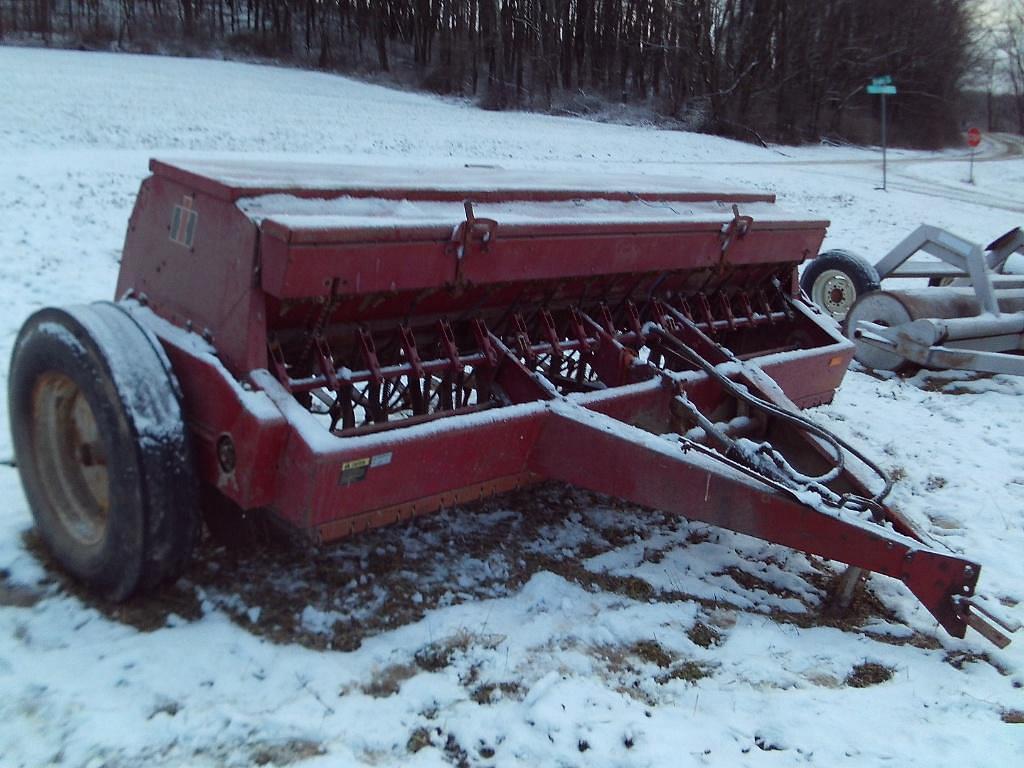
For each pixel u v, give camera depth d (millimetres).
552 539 4207
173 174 3523
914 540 3459
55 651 3070
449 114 37531
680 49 46688
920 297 7645
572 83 52500
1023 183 31844
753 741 2873
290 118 28781
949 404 6887
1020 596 3990
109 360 3109
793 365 4836
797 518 3465
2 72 32250
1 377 5715
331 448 3006
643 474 3562
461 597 3627
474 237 3506
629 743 2814
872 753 2836
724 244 4648
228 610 3385
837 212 19516
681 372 4391
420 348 4098
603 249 4055
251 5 60500
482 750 2760
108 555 3246
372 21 58125
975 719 3041
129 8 54844
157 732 2693
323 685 2977
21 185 12375
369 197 3572
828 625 3676
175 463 3131
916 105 54781
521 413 3623
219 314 3271
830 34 48938
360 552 3900
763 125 45219
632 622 3502
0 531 3842
